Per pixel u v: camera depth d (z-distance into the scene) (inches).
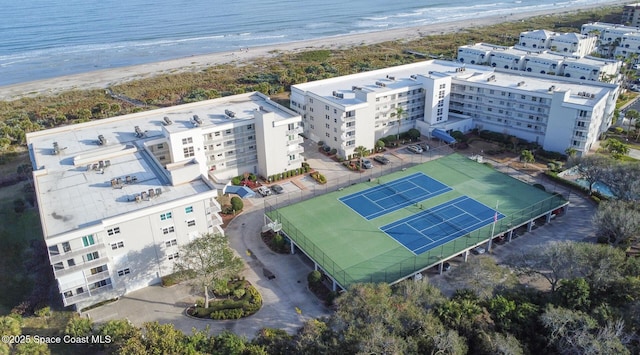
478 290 2632.9
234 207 4045.3
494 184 4212.6
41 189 3270.2
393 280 2989.7
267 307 3004.4
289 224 3666.3
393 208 3868.1
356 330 2271.2
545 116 5073.8
